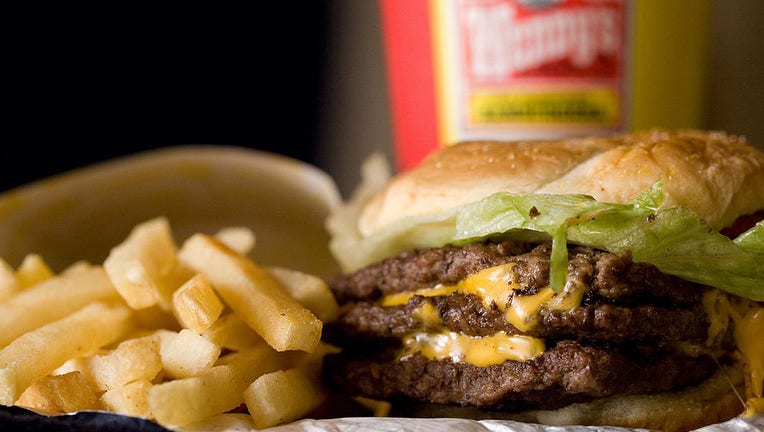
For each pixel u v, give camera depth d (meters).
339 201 0.56
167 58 0.63
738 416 0.31
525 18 0.45
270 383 0.32
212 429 0.31
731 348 0.32
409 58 0.49
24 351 0.33
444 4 0.47
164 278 0.36
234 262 0.35
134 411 0.32
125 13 0.61
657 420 0.31
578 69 0.45
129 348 0.33
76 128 0.61
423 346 0.32
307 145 0.66
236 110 0.65
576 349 0.30
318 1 0.64
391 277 0.34
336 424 0.31
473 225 0.32
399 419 0.31
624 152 0.33
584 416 0.31
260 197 0.57
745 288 0.31
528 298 0.30
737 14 0.54
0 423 0.31
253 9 0.63
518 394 0.31
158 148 0.64
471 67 0.47
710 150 0.33
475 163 0.34
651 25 0.46
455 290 0.32
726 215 0.32
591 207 0.30
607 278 0.30
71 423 0.31
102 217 0.54
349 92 0.65
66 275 0.39
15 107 0.59
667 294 0.31
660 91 0.47
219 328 0.33
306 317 0.32
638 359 0.31
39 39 0.59
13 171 0.60
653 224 0.30
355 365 0.34
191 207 0.56
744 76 0.54
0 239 0.50
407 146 0.51
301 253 0.55
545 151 0.33
